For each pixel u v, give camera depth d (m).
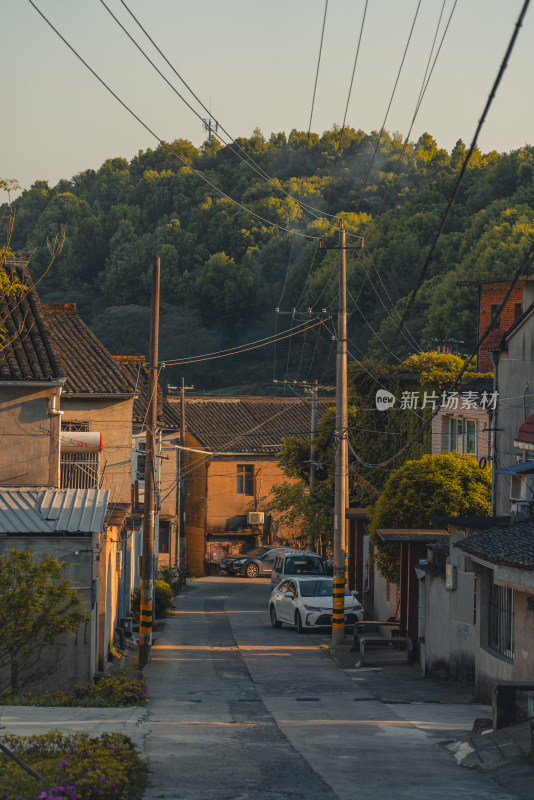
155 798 11.79
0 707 19.78
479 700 23.97
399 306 108.94
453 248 111.81
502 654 22.95
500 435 33.72
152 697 24.22
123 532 38.91
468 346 85.75
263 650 36.94
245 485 91.50
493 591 23.94
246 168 183.75
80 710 19.97
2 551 25.73
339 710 22.05
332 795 12.24
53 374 33.41
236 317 164.50
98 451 38.88
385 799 12.02
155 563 66.12
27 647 23.78
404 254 115.50
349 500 54.94
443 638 28.47
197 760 14.48
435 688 26.66
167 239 178.00
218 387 152.88
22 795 11.07
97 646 28.12
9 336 34.78
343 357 39.59
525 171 118.94
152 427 34.34
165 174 197.00
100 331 166.50
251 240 171.12
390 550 38.91
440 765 14.74
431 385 48.44
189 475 90.94
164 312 170.62
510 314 44.84
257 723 19.59
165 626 46.28
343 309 39.72
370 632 43.88
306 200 150.75
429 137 172.38
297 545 92.75
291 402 98.12
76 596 23.73
